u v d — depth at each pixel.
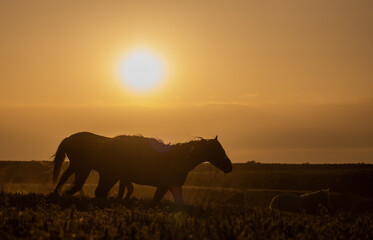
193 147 19.67
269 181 60.50
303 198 25.50
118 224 9.33
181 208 13.62
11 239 8.34
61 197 17.34
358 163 84.88
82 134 21.78
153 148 20.09
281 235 9.03
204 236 8.65
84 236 8.08
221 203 12.05
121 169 20.20
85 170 21.22
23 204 15.66
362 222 12.34
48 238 8.08
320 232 9.96
